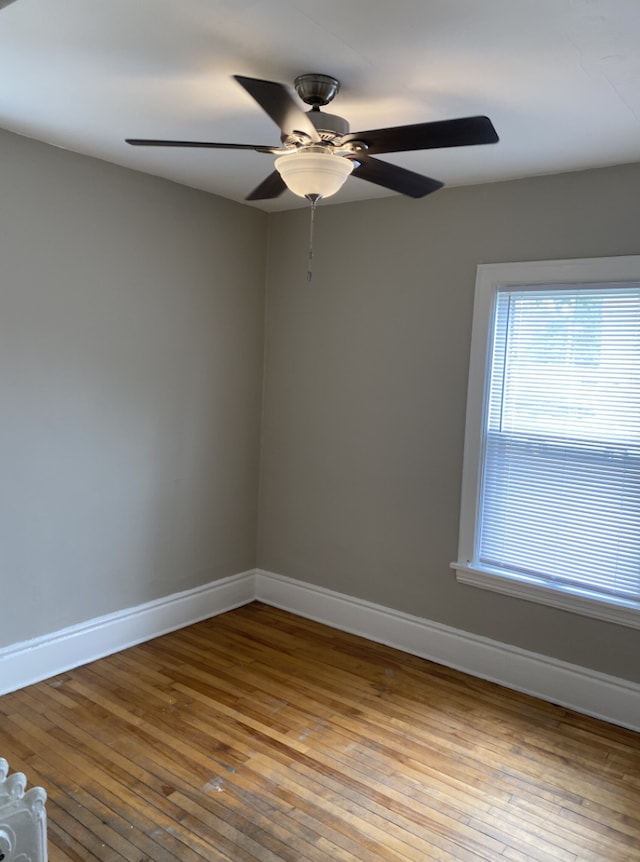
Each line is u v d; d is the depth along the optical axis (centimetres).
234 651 350
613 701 292
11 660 295
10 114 251
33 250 286
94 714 281
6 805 143
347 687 316
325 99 207
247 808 227
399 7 160
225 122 253
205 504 385
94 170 305
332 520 387
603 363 289
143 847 207
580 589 300
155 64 201
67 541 314
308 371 391
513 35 172
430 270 337
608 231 285
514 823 225
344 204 368
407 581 357
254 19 169
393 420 356
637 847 216
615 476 289
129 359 332
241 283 390
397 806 231
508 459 319
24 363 288
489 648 328
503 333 317
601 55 182
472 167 292
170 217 343
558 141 254
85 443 316
